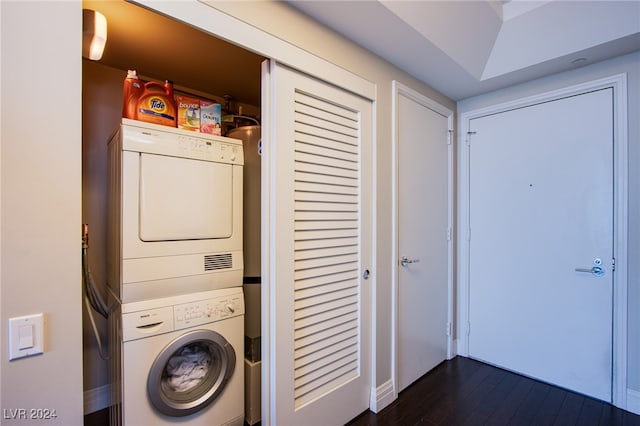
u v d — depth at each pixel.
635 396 1.91
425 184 2.42
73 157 0.91
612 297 2.01
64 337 0.90
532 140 2.36
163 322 1.37
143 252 1.35
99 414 1.85
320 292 1.66
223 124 2.13
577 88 2.14
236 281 1.65
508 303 2.48
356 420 1.84
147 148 1.36
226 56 1.83
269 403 1.45
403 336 2.19
